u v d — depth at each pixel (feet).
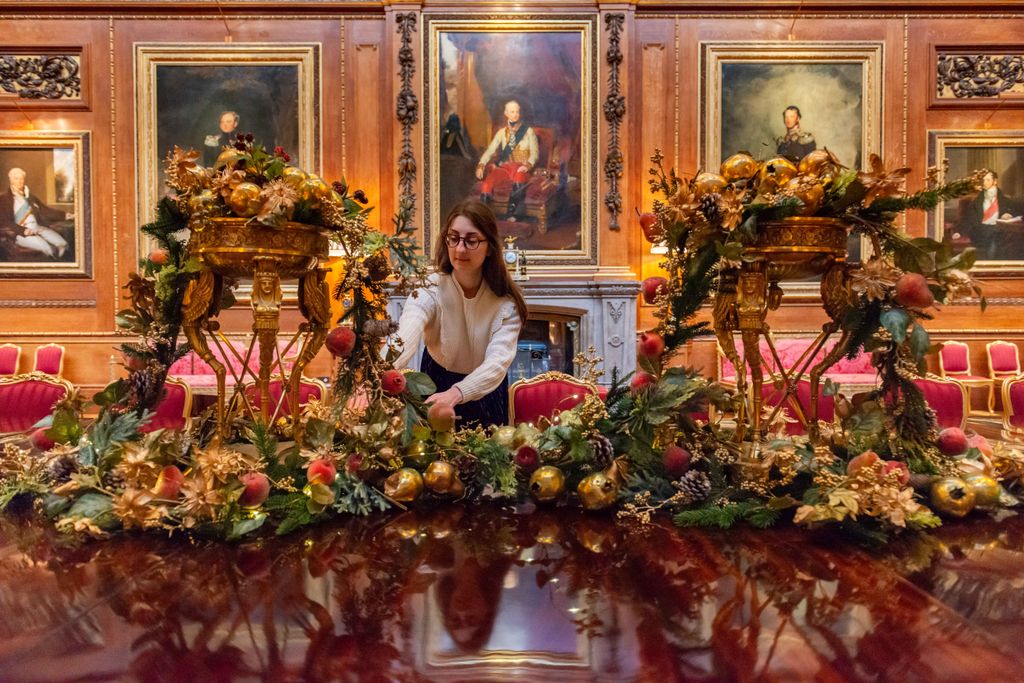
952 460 4.25
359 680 2.06
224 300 4.68
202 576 2.99
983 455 4.51
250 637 2.36
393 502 4.14
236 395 4.66
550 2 22.56
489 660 2.18
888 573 2.99
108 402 4.36
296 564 3.15
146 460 3.72
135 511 3.43
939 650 2.23
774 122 23.07
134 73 22.70
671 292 4.34
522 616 2.54
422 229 22.76
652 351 4.32
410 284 4.56
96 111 22.85
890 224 4.19
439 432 4.36
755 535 3.60
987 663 2.13
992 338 23.45
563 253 22.95
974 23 23.00
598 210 22.88
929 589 2.80
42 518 3.93
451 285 6.61
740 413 4.33
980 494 3.91
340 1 22.62
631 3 22.48
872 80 23.02
